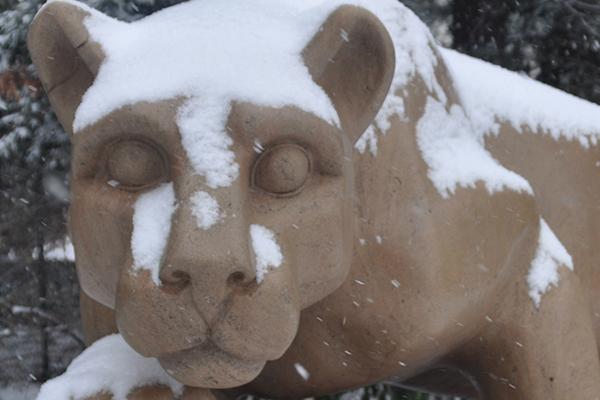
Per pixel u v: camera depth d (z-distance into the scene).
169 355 3.01
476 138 4.25
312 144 3.04
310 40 3.15
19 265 10.00
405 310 3.62
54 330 9.81
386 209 3.62
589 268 4.75
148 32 3.26
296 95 3.03
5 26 7.19
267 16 3.25
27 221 9.41
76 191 3.10
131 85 3.03
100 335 4.02
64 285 10.16
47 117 7.61
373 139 3.65
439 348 3.81
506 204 3.98
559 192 4.63
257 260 2.92
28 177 8.65
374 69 3.21
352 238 3.26
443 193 3.73
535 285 4.09
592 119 4.94
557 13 8.90
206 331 2.90
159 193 3.01
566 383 4.09
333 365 3.75
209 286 2.83
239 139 2.98
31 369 10.22
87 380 3.48
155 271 2.89
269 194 3.03
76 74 3.26
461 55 4.73
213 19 3.22
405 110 3.77
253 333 2.90
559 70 9.09
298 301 3.04
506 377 4.09
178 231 2.85
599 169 4.84
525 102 4.62
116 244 3.06
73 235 3.15
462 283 3.72
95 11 3.27
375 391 6.03
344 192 3.14
